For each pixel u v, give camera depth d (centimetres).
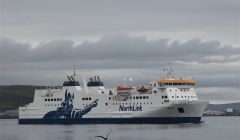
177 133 18188
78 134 18300
